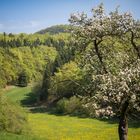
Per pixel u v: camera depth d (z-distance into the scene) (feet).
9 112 172.45
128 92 58.54
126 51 66.44
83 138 175.42
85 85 66.18
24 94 541.75
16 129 171.32
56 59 435.94
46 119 302.86
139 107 62.03
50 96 415.44
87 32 62.18
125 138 63.21
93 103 61.21
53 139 177.17
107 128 222.89
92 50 66.95
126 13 61.67
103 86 58.59
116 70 62.95
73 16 62.69
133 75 57.72
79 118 294.25
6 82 598.34
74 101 320.70
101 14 62.18
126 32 63.16
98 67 66.13
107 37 65.98
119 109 62.69
